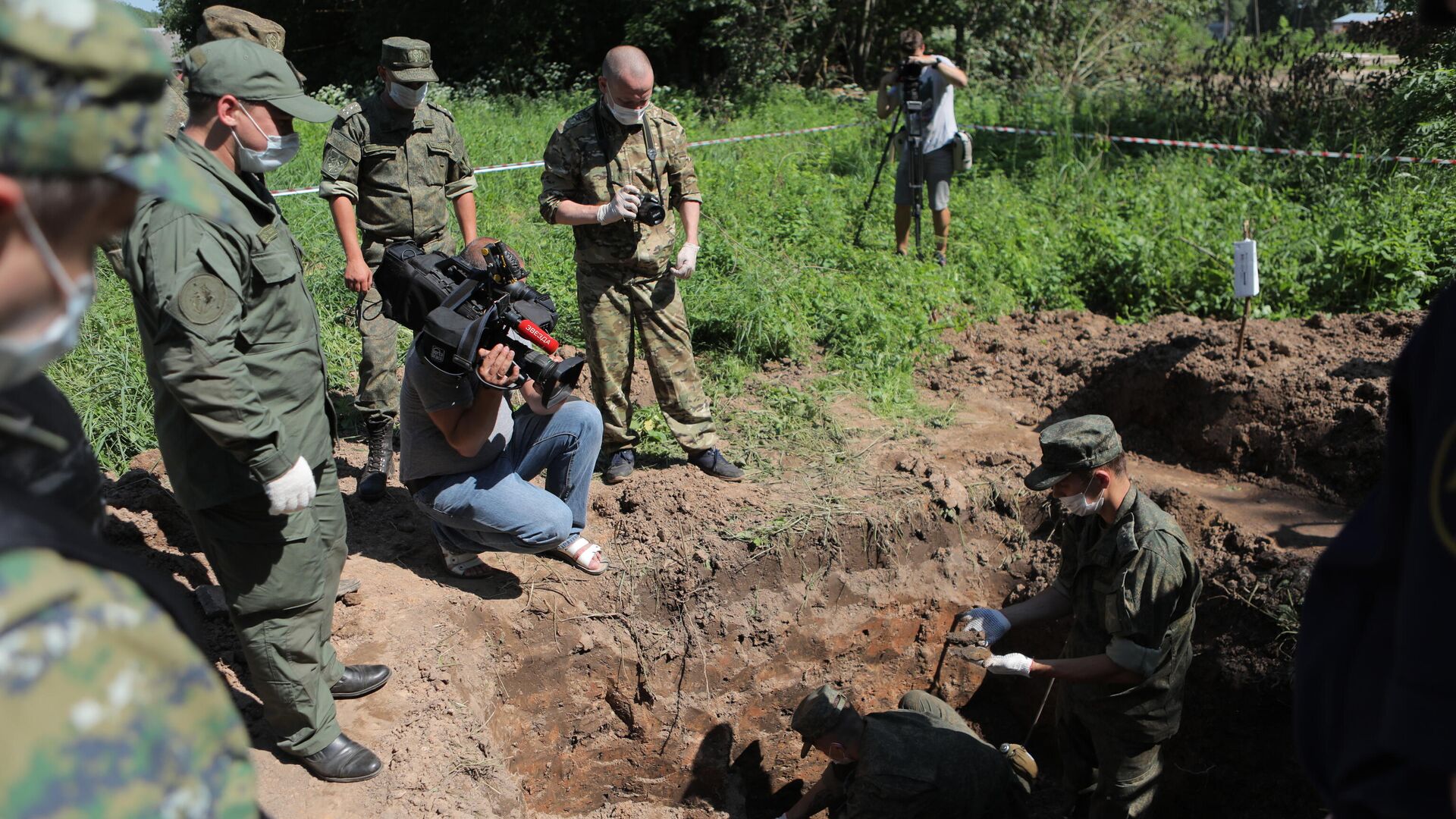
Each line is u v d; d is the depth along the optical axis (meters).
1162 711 3.99
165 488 4.33
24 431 1.20
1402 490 1.23
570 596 4.51
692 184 4.80
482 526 4.03
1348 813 1.16
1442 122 8.91
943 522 5.30
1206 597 4.84
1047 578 5.30
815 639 5.02
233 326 2.49
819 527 4.99
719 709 4.82
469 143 10.47
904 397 6.34
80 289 1.04
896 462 5.58
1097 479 3.77
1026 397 6.41
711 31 16.38
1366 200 8.35
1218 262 7.45
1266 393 5.49
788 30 15.60
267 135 2.64
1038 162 10.58
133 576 1.03
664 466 5.35
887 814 4.07
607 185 4.53
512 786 3.68
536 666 4.38
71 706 0.89
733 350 6.61
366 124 4.71
